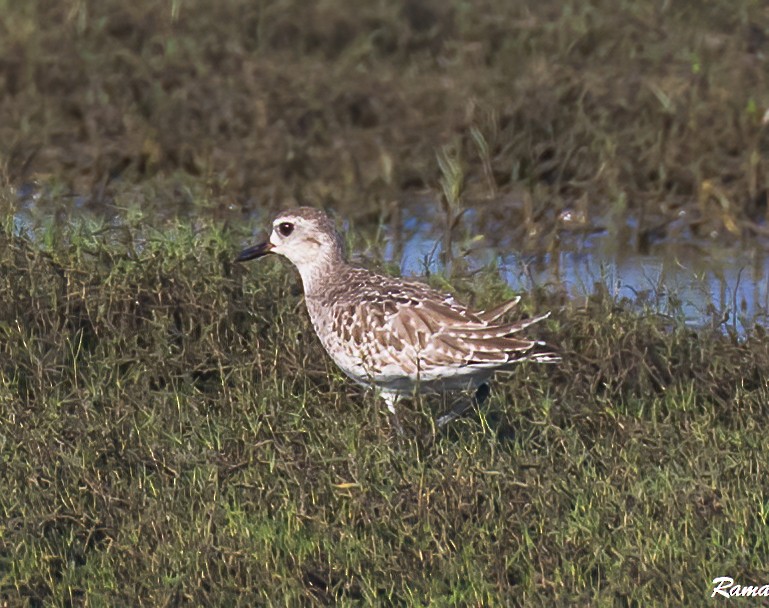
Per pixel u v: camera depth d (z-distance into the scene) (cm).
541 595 1023
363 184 2000
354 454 1174
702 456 1192
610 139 2006
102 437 1199
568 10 2341
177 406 1284
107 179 1992
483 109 2067
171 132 2089
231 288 1467
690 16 2378
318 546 1089
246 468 1179
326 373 1365
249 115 2155
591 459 1207
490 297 1546
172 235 1638
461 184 1884
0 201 1727
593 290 1678
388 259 1767
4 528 1088
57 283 1441
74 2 2369
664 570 1035
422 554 1074
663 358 1398
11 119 2147
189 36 2355
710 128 2028
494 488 1138
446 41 2416
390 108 2189
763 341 1424
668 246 1862
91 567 1073
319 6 2478
